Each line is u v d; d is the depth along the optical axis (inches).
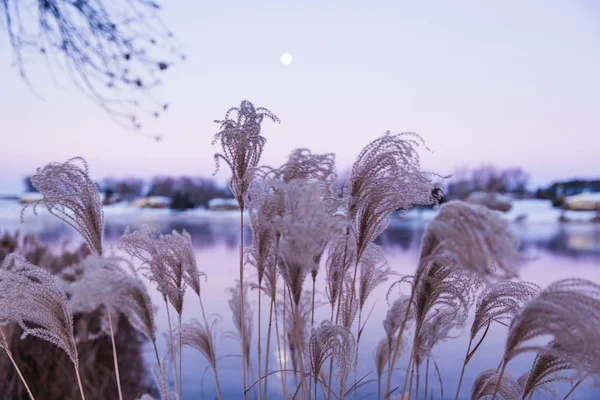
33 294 57.7
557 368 53.3
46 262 173.9
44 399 117.3
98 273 46.8
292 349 83.4
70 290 45.8
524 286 59.0
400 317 75.4
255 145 61.6
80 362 135.8
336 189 62.1
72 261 183.6
